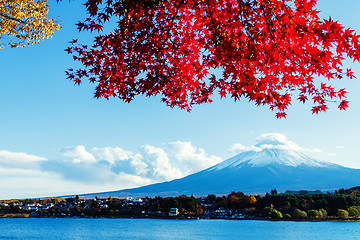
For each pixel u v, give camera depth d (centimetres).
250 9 1062
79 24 1102
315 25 953
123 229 15488
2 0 1555
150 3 1038
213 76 1274
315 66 1066
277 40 1066
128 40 1195
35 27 1652
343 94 1116
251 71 1115
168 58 1286
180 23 1246
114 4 1025
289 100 1155
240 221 19850
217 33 1137
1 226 17175
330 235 11794
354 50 939
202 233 13200
